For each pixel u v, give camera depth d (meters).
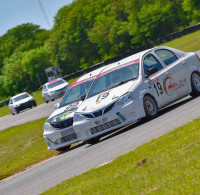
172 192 14.72
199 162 17.23
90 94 41.25
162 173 17.88
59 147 42.94
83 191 20.28
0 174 43.84
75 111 40.41
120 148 30.14
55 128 42.69
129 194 16.56
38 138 64.56
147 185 16.92
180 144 21.86
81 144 44.12
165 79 39.88
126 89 37.78
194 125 25.72
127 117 36.84
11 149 63.34
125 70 40.22
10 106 148.75
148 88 38.19
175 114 35.56
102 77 41.47
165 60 41.22
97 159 29.69
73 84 46.66
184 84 41.53
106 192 18.30
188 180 15.44
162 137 26.28
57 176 29.52
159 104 38.91
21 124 89.19
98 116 37.59
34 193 26.39
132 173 20.08
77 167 29.91
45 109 117.62
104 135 38.16
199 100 38.53
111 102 37.34
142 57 40.53
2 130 90.81
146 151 24.02
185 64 42.19
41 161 44.19
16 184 33.41
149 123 36.31
